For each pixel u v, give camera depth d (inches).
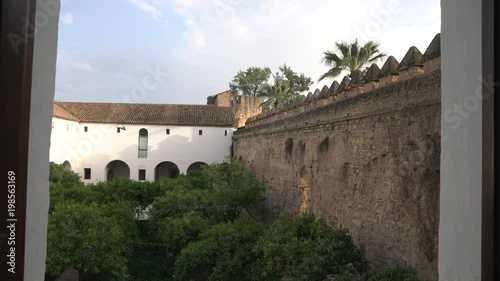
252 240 601.3
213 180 1132.5
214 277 571.8
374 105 493.7
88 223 650.8
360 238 526.6
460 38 95.9
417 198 394.9
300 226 490.9
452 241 99.3
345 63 800.3
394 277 348.2
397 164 436.5
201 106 1886.1
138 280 798.5
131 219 855.7
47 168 81.8
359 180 534.9
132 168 1727.4
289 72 2213.3
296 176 841.5
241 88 2623.0
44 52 80.0
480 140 85.5
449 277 101.3
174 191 959.0
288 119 919.7
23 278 69.2
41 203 79.9
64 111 1648.6
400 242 427.2
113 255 660.1
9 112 67.1
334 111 628.4
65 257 619.5
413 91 406.9
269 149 1103.0
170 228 778.2
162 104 1883.6
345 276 392.5
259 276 525.3
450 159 101.4
